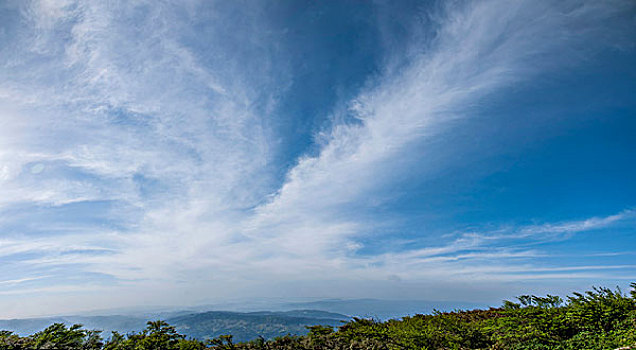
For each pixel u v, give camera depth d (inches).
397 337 496.4
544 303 460.8
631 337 330.6
